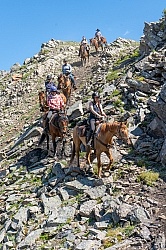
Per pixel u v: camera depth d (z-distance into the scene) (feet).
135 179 38.40
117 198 34.91
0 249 35.65
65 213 36.14
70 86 71.92
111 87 65.36
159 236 27.84
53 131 51.47
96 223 32.24
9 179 51.98
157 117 45.73
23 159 56.90
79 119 59.16
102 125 40.50
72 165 46.24
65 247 30.68
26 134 67.36
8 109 99.96
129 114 51.85
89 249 28.86
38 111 88.89
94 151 42.47
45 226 35.58
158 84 56.54
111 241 29.12
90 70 103.04
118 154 44.80
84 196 37.99
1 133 83.05
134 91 58.08
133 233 29.19
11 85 116.88
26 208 40.11
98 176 40.60
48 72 119.24
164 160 39.86
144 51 79.97
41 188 43.70
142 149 43.96
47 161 51.75
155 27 76.64
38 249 31.81
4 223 40.11
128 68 74.18
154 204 32.94
